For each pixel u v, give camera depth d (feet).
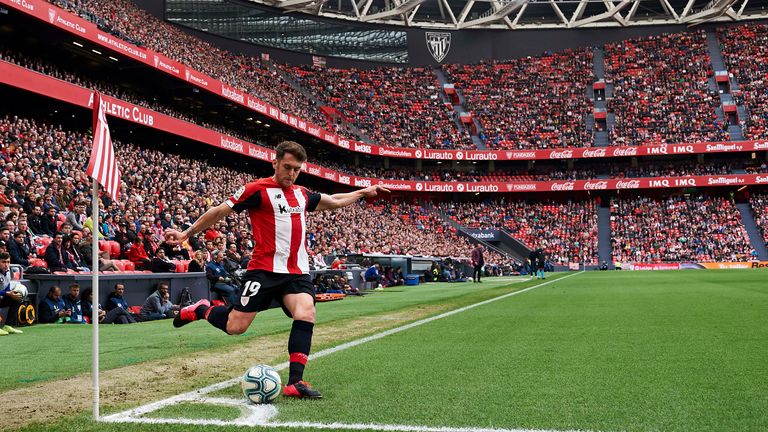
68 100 82.84
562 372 15.88
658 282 72.13
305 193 14.58
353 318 33.60
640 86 193.16
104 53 96.12
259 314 38.65
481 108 192.65
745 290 52.80
